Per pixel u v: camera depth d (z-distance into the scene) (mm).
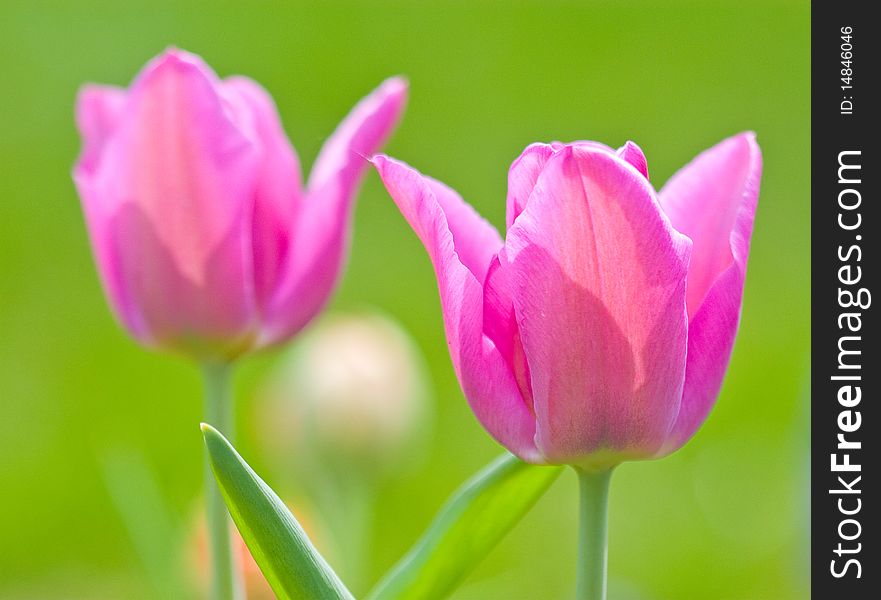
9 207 2908
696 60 3525
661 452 770
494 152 3127
